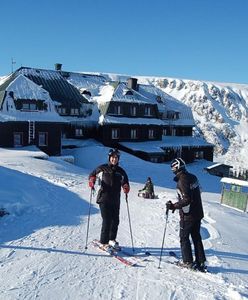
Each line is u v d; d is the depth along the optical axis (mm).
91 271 6852
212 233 10508
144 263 7418
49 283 6234
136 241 9000
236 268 7523
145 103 57375
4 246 8117
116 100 54719
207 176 48656
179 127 66125
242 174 54625
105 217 8172
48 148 45625
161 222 11289
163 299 5785
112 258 7648
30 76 54281
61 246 8289
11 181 14930
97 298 5746
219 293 6109
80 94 56219
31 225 10062
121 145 53281
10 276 6484
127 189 8266
